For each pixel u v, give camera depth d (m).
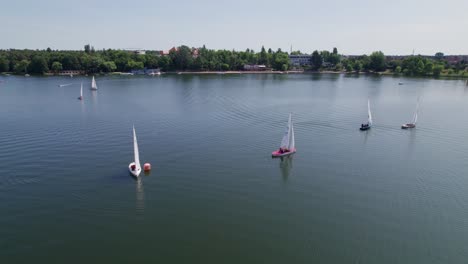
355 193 71.62
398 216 63.09
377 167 85.19
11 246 54.28
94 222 60.78
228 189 72.94
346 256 52.50
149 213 63.53
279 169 83.44
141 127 119.88
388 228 59.47
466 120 136.00
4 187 72.56
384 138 110.06
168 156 90.81
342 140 107.62
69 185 73.75
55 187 72.94
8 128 116.94
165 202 67.38
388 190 73.00
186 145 100.06
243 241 55.91
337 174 80.94
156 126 121.56
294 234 57.72
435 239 56.53
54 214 63.00
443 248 54.38
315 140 107.38
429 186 75.00
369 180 77.75
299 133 115.38
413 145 103.00
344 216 63.06
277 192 71.88
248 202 67.75
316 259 51.84
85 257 52.03
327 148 99.50
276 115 142.62
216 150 96.00
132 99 182.00
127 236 57.06
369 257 52.31
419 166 86.06
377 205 66.88
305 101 180.38
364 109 157.75
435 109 159.38
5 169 81.44
